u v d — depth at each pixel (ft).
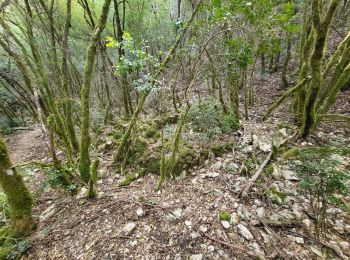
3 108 31.86
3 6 13.96
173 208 10.39
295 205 10.06
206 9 12.82
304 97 15.81
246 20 12.37
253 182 11.32
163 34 27.55
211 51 15.53
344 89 21.03
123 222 9.87
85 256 8.49
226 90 21.54
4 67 27.73
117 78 22.07
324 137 14.94
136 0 24.68
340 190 9.25
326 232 8.73
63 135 13.43
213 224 9.36
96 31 11.22
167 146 14.37
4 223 11.10
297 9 22.88
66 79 16.75
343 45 14.25
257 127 17.19
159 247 8.62
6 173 9.09
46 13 15.85
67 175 12.42
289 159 11.80
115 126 20.42
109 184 13.08
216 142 15.33
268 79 29.32
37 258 8.63
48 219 10.53
